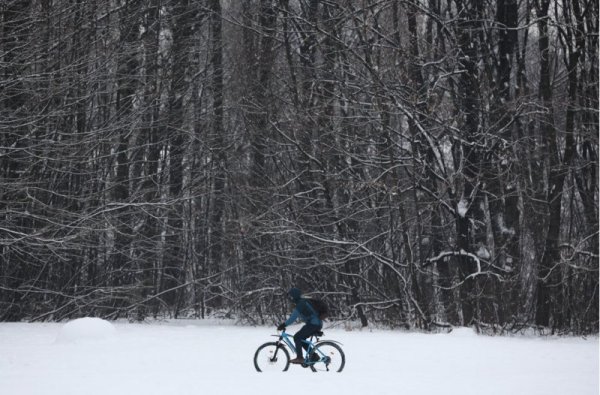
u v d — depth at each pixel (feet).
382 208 148.97
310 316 75.25
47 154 149.59
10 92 149.89
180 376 71.67
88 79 154.30
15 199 150.41
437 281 157.58
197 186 174.19
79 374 72.84
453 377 73.00
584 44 151.53
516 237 148.77
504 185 149.79
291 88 158.92
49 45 152.56
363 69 154.30
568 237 152.46
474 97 151.33
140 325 145.59
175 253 180.65
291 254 153.28
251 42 172.45
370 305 149.89
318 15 163.84
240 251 162.20
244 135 173.68
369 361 85.40
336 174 147.95
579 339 132.67
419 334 127.34
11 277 152.15
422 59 154.40
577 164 153.79
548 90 153.99
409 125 147.43
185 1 180.86
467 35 154.40
